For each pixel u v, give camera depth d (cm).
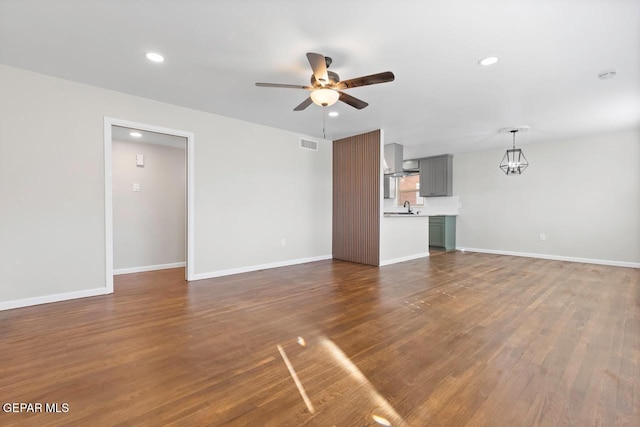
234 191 452
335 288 371
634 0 188
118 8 199
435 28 220
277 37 234
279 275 443
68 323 255
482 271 470
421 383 171
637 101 368
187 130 402
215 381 172
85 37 234
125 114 352
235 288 371
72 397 156
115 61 273
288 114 427
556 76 299
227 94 352
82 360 194
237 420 141
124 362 192
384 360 196
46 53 260
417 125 478
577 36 230
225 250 443
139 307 299
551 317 270
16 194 291
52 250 310
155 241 509
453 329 245
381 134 507
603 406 149
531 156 613
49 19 211
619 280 408
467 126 482
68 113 317
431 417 143
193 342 222
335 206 592
